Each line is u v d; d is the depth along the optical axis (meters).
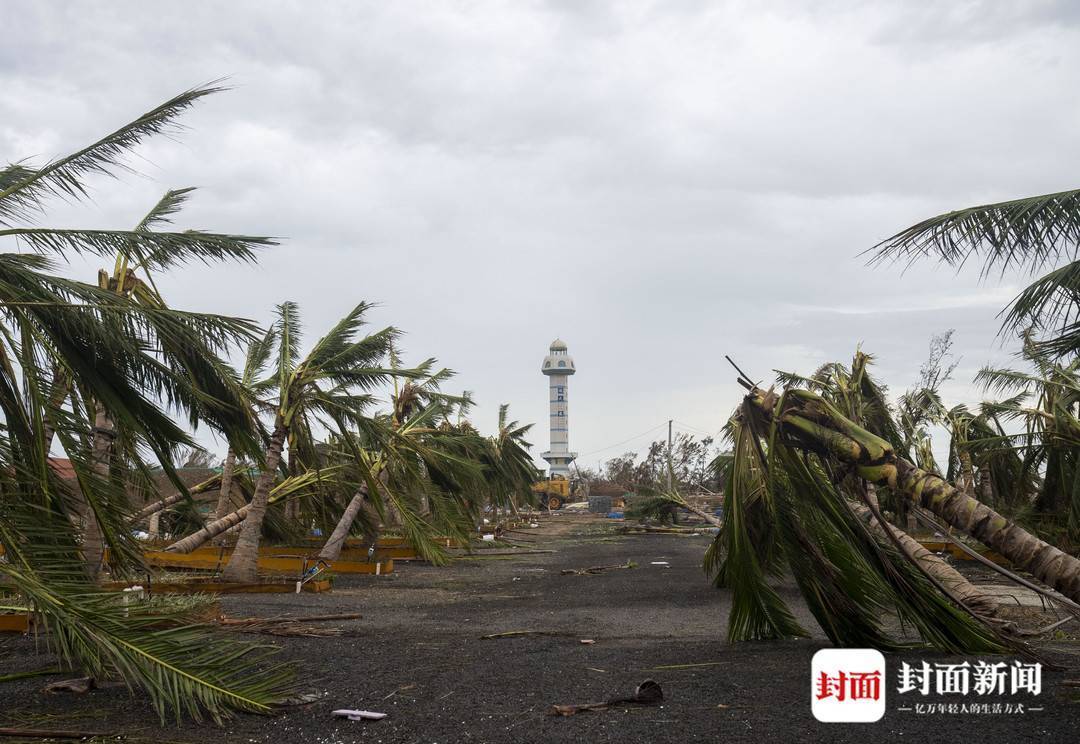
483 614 14.94
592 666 8.97
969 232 7.48
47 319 7.55
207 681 6.44
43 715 6.65
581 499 112.06
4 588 6.86
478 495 33.28
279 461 20.50
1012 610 14.07
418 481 25.83
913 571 10.05
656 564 27.58
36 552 6.77
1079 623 12.46
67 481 7.84
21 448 7.32
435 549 24.83
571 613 15.05
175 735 6.12
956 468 24.66
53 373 8.18
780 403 10.15
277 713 6.77
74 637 6.34
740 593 10.97
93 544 10.22
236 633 11.02
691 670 8.65
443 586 21.25
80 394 8.09
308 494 23.34
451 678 8.26
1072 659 9.07
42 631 10.39
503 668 8.84
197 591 18.23
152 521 24.91
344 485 24.17
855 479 9.98
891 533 9.83
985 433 24.27
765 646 10.43
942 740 5.81
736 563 11.09
